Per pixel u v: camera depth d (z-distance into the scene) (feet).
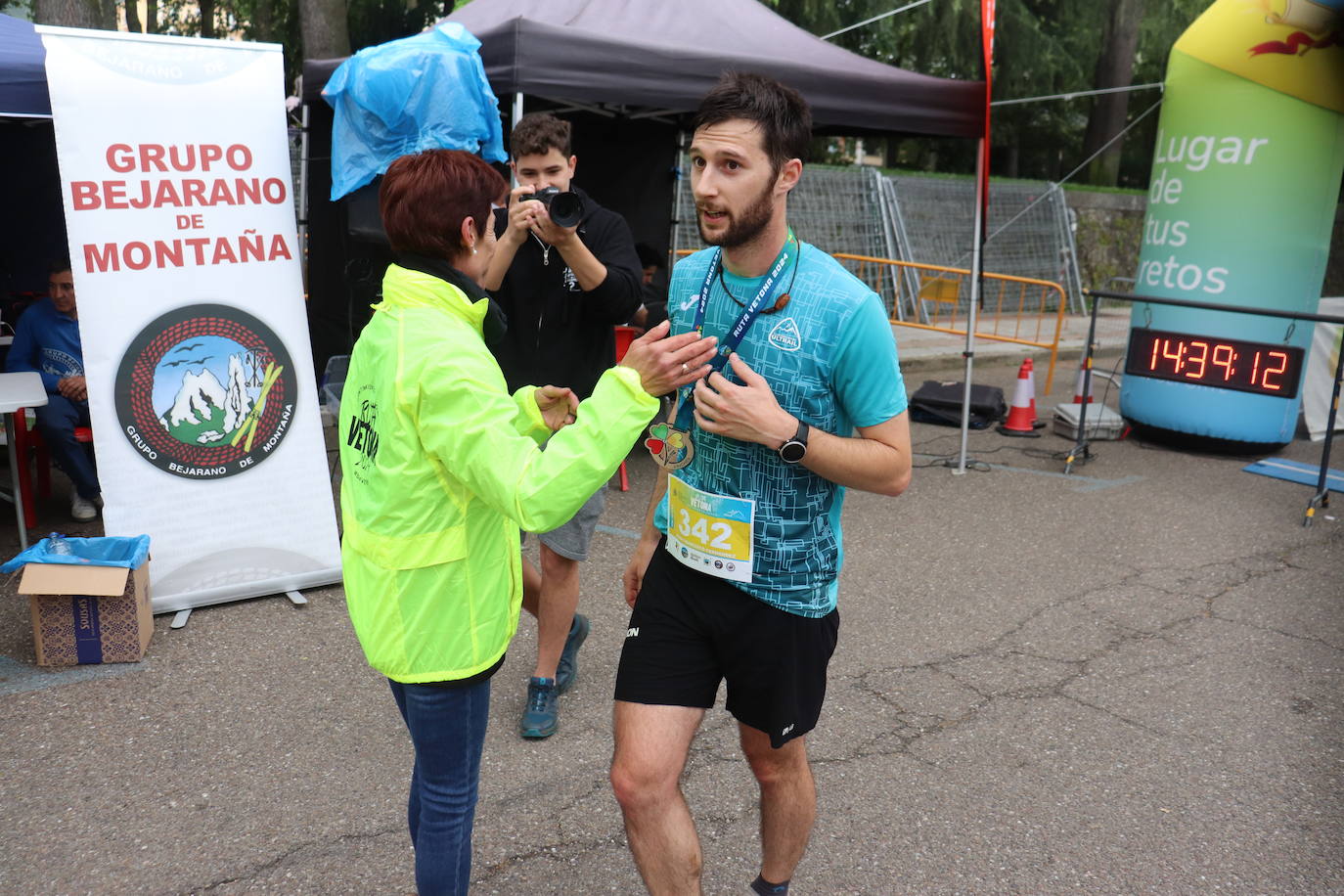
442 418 5.95
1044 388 35.04
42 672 12.14
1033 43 61.93
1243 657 13.78
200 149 13.33
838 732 11.46
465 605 6.45
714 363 6.66
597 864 9.07
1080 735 11.58
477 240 6.57
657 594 7.08
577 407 6.55
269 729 11.10
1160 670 13.30
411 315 6.27
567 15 20.76
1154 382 25.57
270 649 12.94
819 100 19.35
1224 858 9.43
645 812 6.70
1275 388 23.52
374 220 16.37
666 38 20.42
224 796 9.87
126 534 13.32
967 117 20.97
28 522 16.87
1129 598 15.76
